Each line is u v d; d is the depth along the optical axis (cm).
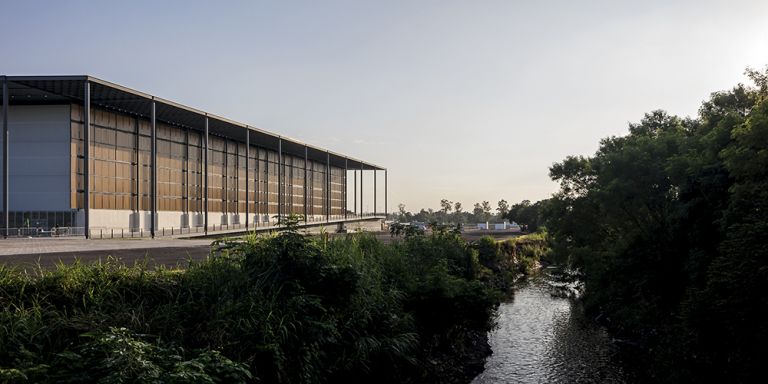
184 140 7288
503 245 6525
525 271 6241
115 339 918
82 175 5772
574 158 4047
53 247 3012
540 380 2102
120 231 6019
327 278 1477
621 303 3088
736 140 2039
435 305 1969
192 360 968
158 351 999
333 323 1412
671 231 2378
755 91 3019
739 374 1450
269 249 1512
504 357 2431
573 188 4047
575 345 2673
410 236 3241
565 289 4778
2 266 1291
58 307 1150
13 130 5712
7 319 1019
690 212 2130
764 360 1360
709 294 1537
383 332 1656
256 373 1118
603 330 3028
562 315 3503
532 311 3653
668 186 2786
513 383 2055
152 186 5366
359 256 1983
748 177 1719
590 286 3641
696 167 2220
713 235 2014
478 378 2091
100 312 1127
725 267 1527
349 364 1396
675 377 1698
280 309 1312
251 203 8719
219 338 1145
